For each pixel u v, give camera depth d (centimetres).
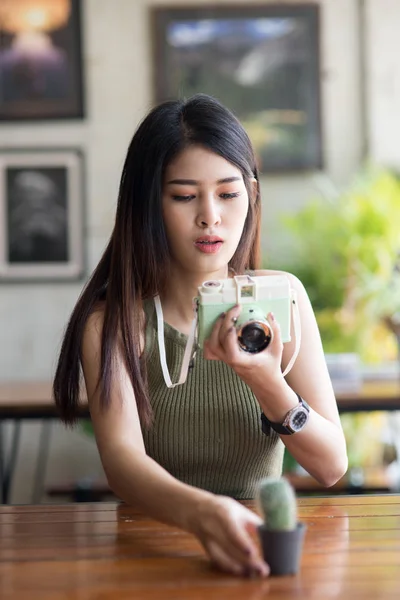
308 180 498
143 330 175
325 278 449
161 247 168
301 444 162
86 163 500
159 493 135
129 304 169
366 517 153
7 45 497
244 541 121
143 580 121
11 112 498
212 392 175
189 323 177
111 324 167
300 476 400
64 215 500
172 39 497
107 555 133
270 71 496
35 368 501
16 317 500
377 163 495
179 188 162
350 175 498
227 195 163
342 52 497
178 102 166
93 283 177
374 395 333
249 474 180
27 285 501
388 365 436
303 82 497
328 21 497
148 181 165
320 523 149
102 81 499
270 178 498
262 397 158
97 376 167
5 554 134
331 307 449
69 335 174
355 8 496
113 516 156
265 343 150
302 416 159
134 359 168
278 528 122
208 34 496
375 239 448
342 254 450
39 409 337
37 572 125
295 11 495
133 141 169
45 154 498
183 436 177
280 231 493
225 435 177
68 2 497
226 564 123
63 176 500
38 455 501
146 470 144
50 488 451
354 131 498
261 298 150
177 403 175
